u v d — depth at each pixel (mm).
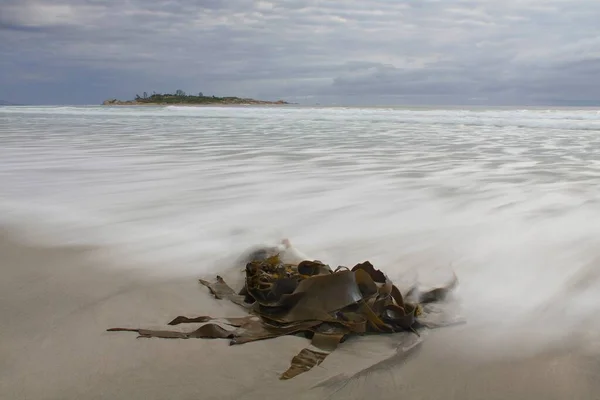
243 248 3871
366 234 4242
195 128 16844
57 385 2086
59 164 8031
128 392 2047
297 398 2023
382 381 2148
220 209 5043
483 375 2211
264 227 4418
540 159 8586
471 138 12758
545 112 24922
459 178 6668
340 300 2658
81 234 4234
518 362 2318
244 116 26375
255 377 2156
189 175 6980
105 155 9164
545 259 3631
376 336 2531
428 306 2924
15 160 8492
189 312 2799
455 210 4988
